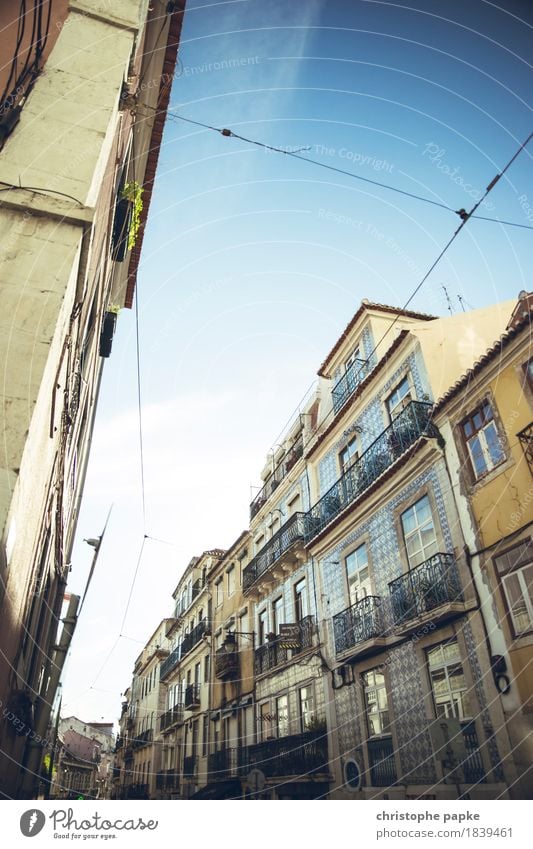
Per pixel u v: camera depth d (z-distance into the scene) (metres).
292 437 17.03
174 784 21.11
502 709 6.88
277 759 12.24
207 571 23.38
